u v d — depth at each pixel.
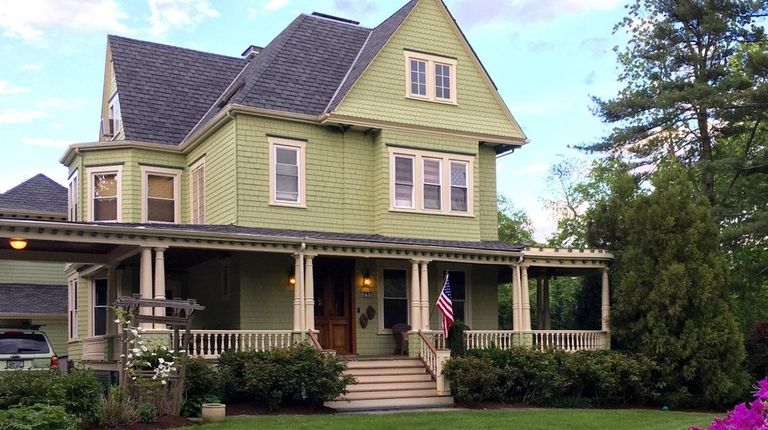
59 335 26.70
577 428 13.58
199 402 14.32
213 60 26.48
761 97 23.45
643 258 19.95
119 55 24.52
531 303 39.81
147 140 22.62
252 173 19.81
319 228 20.62
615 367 18.73
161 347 14.70
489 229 23.20
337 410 15.98
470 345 19.77
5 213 26.83
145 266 15.96
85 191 22.36
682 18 26.36
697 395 18.98
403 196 21.52
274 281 19.77
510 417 14.91
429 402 17.42
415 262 19.19
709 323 18.98
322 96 21.56
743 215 25.70
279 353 15.93
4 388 11.76
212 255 20.06
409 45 22.19
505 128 23.36
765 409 5.07
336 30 24.08
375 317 21.03
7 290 26.92
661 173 21.00
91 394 12.37
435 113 22.23
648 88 27.38
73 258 19.23
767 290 29.22
